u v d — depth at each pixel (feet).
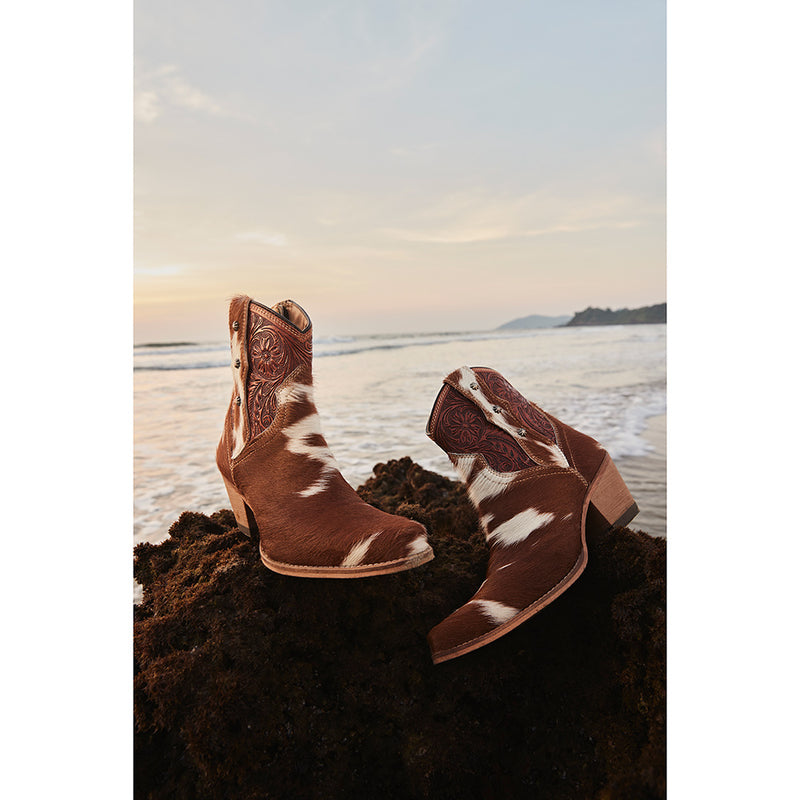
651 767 2.98
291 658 3.44
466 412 3.94
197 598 3.70
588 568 3.67
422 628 3.56
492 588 3.35
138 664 3.54
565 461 3.78
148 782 3.28
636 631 3.26
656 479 9.20
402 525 3.22
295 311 4.11
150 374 16.48
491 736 3.30
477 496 3.87
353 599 3.63
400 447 10.30
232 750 3.19
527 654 3.45
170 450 10.57
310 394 3.97
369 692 3.39
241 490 3.89
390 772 3.27
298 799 3.16
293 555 3.38
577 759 3.16
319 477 3.72
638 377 18.85
